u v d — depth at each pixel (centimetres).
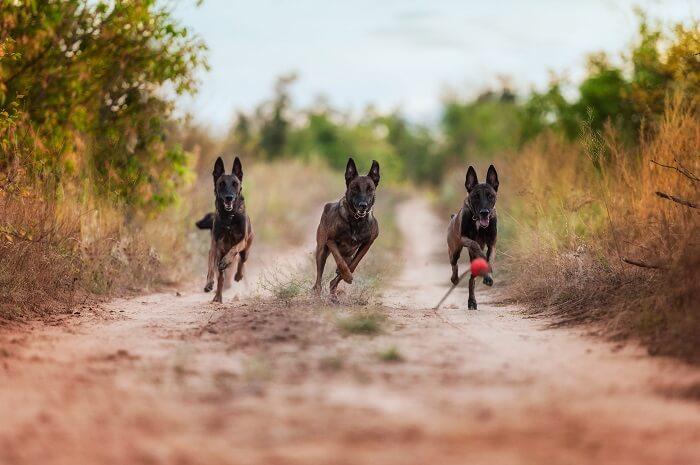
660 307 857
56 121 1452
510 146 2462
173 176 1767
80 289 1282
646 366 702
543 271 1252
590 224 1262
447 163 8225
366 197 1184
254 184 3297
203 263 1880
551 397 592
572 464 447
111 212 1478
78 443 484
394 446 478
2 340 840
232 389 616
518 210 1708
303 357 734
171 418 536
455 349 784
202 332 892
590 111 1293
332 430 509
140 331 917
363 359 727
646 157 1180
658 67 1623
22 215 1159
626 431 507
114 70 1555
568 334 897
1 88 1286
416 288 1585
